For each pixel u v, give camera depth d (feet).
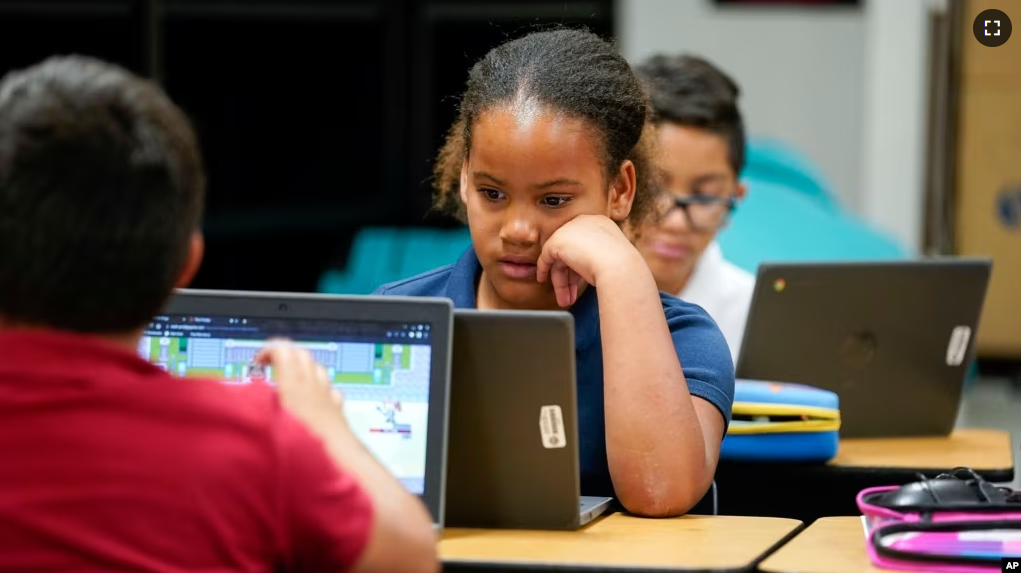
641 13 24.14
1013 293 20.56
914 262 8.96
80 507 4.04
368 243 21.04
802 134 23.89
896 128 21.36
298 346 6.04
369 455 4.75
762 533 6.18
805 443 8.27
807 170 21.75
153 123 4.22
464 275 7.24
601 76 6.82
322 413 4.81
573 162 6.61
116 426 4.11
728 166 10.03
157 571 4.05
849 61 23.56
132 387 4.16
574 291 6.77
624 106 6.87
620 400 6.48
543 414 6.17
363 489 4.46
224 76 28.73
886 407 9.29
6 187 4.05
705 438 6.71
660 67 10.03
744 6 23.75
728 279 10.51
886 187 21.48
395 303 6.04
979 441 9.32
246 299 6.09
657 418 6.45
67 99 4.13
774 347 9.00
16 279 4.09
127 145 4.13
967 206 19.19
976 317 9.12
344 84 30.48
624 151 6.91
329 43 30.30
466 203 7.07
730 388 6.99
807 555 5.80
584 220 6.69
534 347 6.12
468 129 7.04
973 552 5.61
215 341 6.08
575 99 6.66
